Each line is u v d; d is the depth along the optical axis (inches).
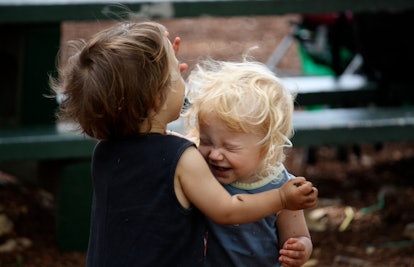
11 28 257.4
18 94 256.8
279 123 126.6
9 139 229.3
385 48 299.7
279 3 253.3
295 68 450.9
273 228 133.5
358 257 234.4
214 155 127.3
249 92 126.6
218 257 131.0
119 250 121.5
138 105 119.6
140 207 120.7
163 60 121.2
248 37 518.0
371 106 322.3
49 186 247.1
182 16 247.9
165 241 120.1
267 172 131.2
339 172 313.4
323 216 264.2
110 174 123.1
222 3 249.9
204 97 128.0
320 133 250.4
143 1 244.4
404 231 251.1
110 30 125.3
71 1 241.8
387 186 292.4
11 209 260.7
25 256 230.8
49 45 257.3
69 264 228.7
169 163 120.0
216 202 119.6
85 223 237.0
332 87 322.0
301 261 125.2
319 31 341.1
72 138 232.2
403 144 348.5
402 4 260.8
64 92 124.3
